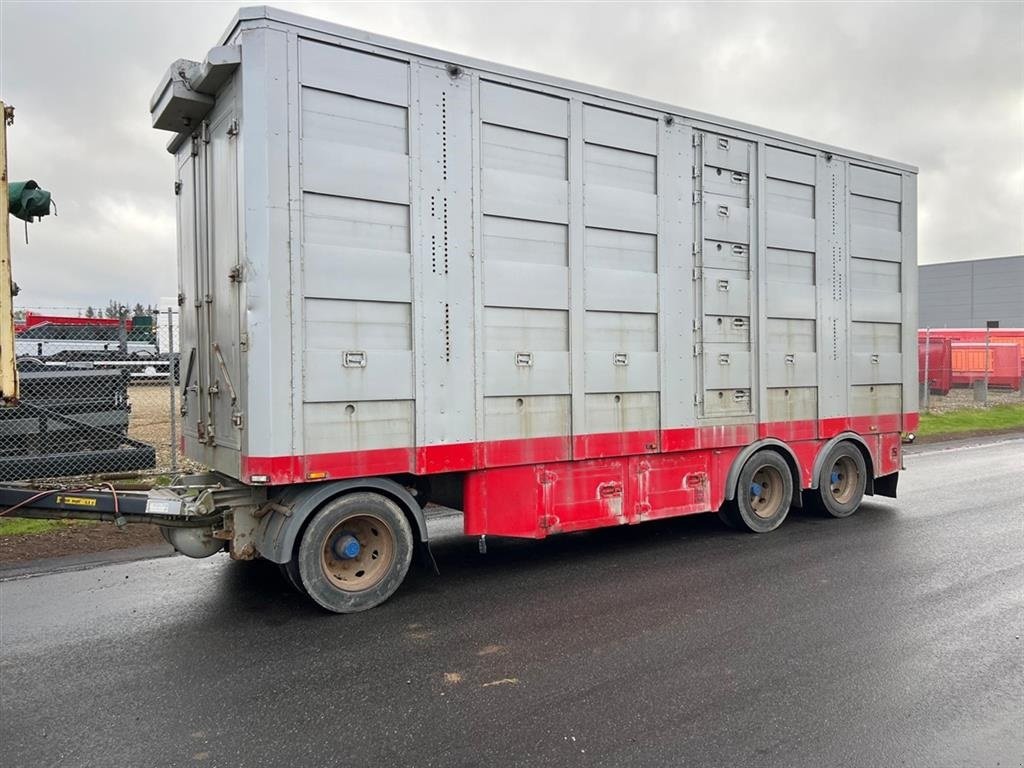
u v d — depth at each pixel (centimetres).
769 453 741
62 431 835
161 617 495
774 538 725
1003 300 5247
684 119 666
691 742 327
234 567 618
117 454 835
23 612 504
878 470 851
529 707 362
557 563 634
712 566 621
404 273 514
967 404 2302
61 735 335
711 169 690
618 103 621
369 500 509
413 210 516
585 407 608
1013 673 401
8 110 421
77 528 740
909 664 412
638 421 642
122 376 940
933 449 1486
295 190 471
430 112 524
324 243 484
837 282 797
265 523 504
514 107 565
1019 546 686
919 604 517
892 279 858
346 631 468
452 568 619
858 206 817
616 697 372
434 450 530
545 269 583
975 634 459
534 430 582
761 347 728
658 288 651
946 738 330
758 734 334
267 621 486
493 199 556
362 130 497
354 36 492
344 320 493
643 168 641
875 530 758
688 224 671
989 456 1367
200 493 493
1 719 350
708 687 383
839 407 802
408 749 322
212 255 540
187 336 617
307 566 487
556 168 588
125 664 416
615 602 525
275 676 400
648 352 646
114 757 316
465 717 352
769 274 737
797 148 757
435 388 530
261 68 460
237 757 316
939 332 3117
